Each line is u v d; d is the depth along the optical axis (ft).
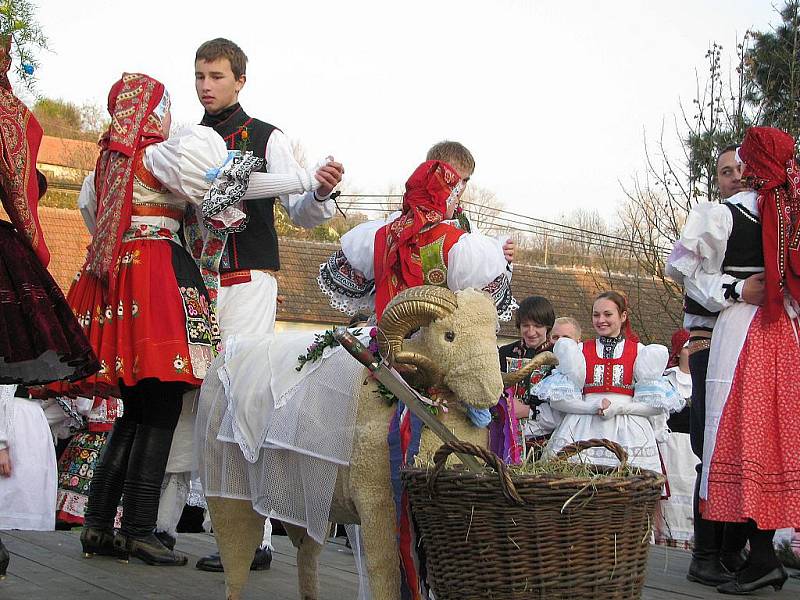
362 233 14.67
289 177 14.92
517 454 11.03
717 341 16.31
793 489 15.48
